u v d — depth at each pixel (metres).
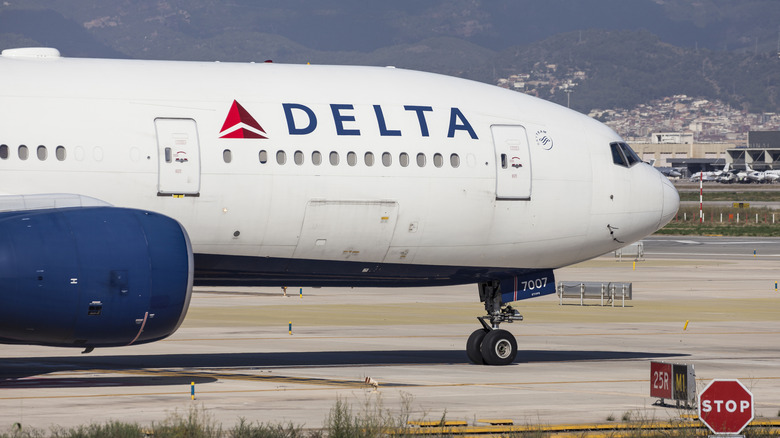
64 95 86.94
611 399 84.44
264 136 91.06
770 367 105.75
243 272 95.25
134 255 80.44
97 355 107.31
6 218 78.94
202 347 115.44
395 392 86.25
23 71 87.69
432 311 158.88
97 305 79.25
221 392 84.12
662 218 109.38
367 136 94.62
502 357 104.00
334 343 121.19
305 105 93.62
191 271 83.69
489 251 101.50
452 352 115.12
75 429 67.25
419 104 98.31
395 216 95.88
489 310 106.31
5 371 94.88
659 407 80.94
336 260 96.56
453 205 97.88
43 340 80.38
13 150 84.12
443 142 97.69
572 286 172.12
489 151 99.69
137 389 84.81
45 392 82.81
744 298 183.00
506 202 100.38
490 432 69.25
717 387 62.28
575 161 103.69
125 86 89.06
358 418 71.25
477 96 102.19
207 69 93.69
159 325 82.50
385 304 168.12
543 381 94.00
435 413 76.62
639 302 175.38
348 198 93.50
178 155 88.06
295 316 149.62
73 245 78.75
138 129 87.50
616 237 107.00
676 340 128.75
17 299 77.38
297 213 92.12
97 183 85.81
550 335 132.50
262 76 94.62
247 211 90.56
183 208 88.56
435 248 98.94
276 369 98.88
